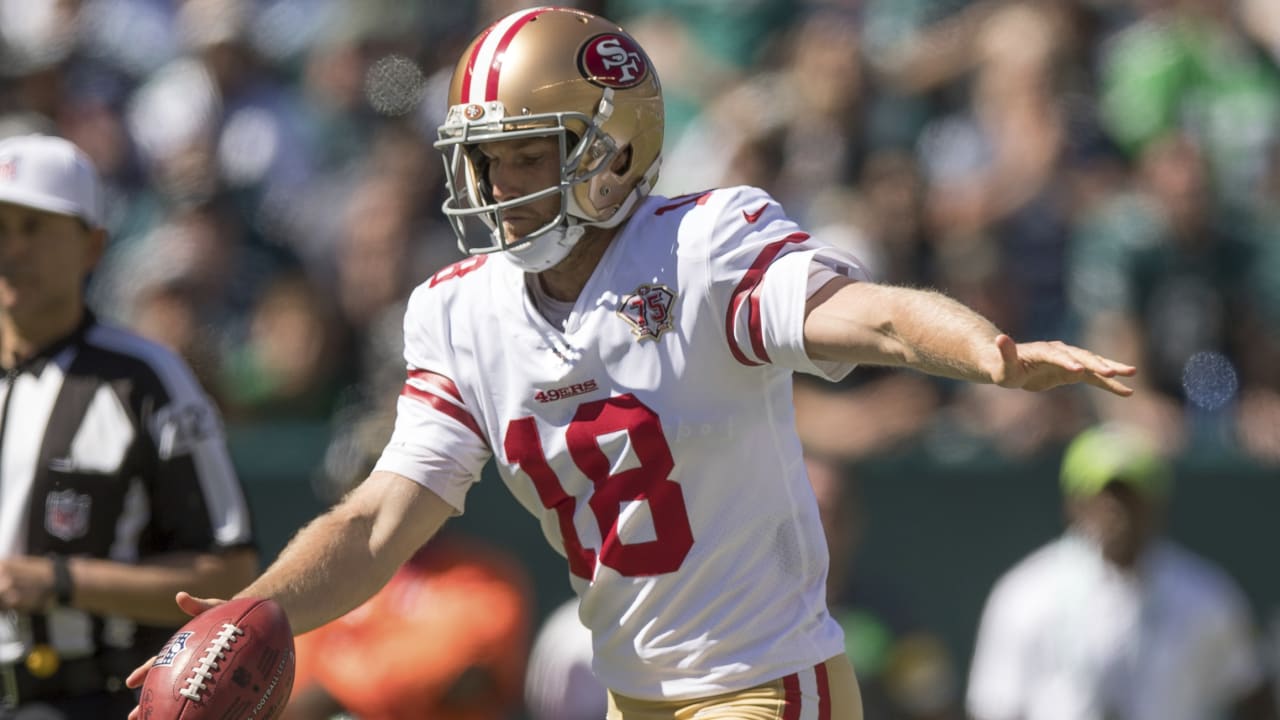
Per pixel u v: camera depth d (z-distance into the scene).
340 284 31.83
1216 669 25.98
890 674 25.97
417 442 12.98
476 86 12.37
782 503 12.59
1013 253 30.66
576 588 13.02
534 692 25.00
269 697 11.87
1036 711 25.69
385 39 35.72
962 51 34.50
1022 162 31.81
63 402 16.84
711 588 12.51
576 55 12.38
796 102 32.97
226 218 32.25
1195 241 30.39
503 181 12.41
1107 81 34.38
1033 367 10.51
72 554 16.69
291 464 27.78
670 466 12.31
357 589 12.73
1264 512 28.09
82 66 36.47
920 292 11.34
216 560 16.81
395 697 21.61
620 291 12.34
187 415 17.00
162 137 34.78
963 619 27.56
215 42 35.09
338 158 34.62
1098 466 25.56
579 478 12.55
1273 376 30.22
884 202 30.77
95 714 16.64
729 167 31.92
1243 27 35.12
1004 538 27.72
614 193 12.47
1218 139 33.53
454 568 22.36
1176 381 29.89
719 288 12.10
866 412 28.52
